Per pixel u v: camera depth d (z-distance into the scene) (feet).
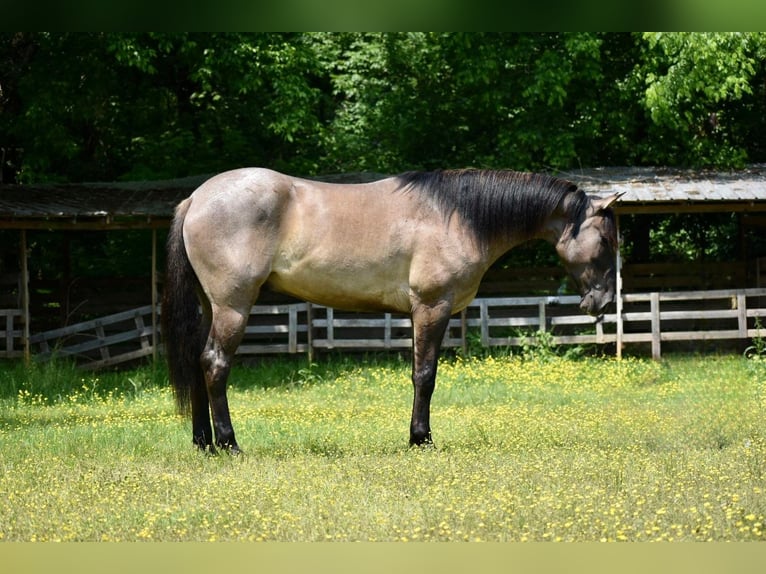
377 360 68.23
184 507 22.47
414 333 31.42
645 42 78.48
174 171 84.28
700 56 71.10
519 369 59.41
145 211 63.52
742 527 19.83
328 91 98.12
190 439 33.60
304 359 69.72
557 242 32.45
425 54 88.43
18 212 62.13
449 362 65.46
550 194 31.91
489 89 80.59
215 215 29.99
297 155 89.71
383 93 92.38
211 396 30.35
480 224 31.40
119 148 89.25
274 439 34.45
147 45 74.23
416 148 90.17
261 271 30.17
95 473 26.81
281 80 76.18
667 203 65.00
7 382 55.36
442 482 24.75
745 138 88.58
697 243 89.30
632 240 87.30
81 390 55.11
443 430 36.29
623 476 25.39
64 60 75.97
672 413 39.63
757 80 85.87
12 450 31.65
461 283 31.30
